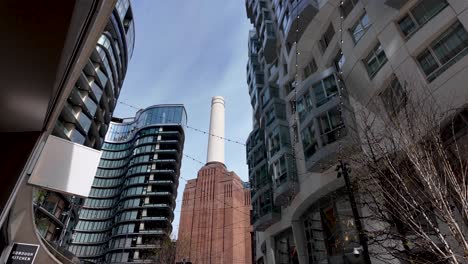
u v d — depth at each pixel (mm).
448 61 13047
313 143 20688
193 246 71000
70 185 6188
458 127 11133
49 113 4094
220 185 80688
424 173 7828
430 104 11102
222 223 73625
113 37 47562
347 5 21531
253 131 37688
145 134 91125
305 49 26297
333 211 20156
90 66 39938
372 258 14281
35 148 4133
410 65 14469
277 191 24781
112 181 98500
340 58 22547
